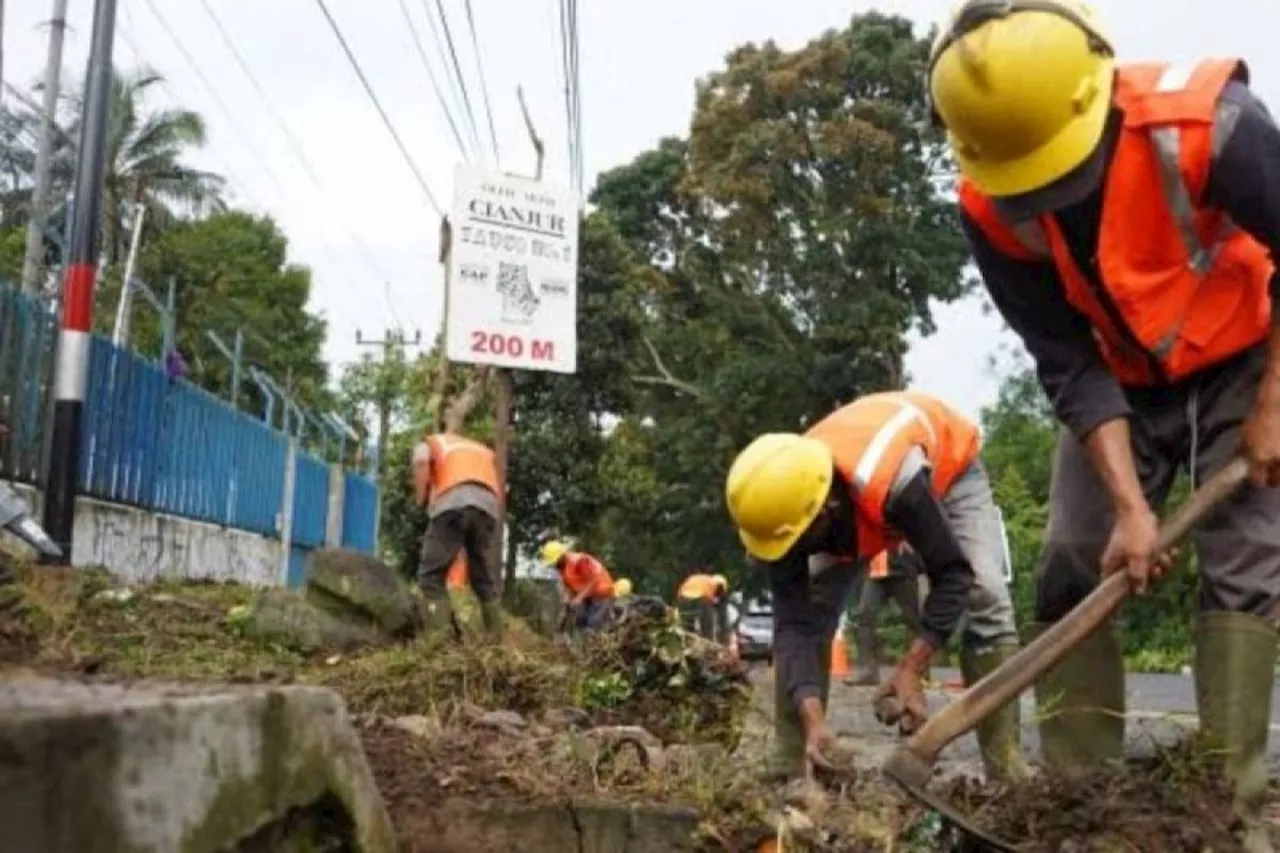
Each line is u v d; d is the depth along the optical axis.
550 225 12.95
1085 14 3.47
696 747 4.88
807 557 5.03
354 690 6.34
